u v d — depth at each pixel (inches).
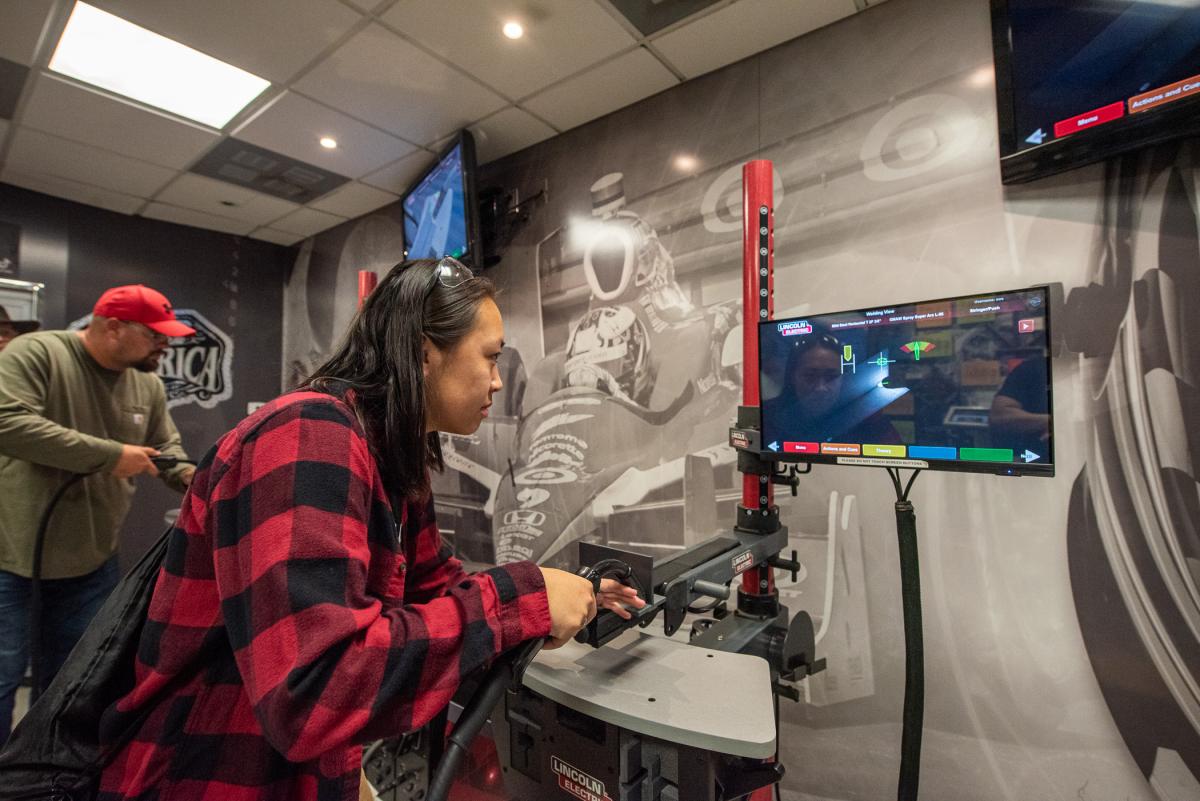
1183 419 52.3
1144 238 54.1
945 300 40.9
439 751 47.6
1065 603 57.8
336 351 27.9
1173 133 48.8
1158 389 53.5
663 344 87.5
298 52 78.5
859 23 70.7
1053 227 58.6
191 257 146.4
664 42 76.5
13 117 94.1
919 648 41.7
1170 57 48.4
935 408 41.3
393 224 131.7
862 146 70.2
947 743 63.4
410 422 26.0
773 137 77.1
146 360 75.3
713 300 82.2
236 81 84.8
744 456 51.4
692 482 84.0
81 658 24.3
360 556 20.9
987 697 61.5
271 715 17.9
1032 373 37.8
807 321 47.2
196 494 23.4
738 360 79.5
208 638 22.9
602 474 94.7
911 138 66.9
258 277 157.8
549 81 85.3
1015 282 60.5
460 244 97.3
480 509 114.5
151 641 23.0
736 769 33.2
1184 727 52.0
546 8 70.1
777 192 76.6
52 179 117.6
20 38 75.1
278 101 90.1
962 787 62.4
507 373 110.2
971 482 63.0
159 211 135.3
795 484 51.9
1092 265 56.6
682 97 86.0
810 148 74.1
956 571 63.5
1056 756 57.8
